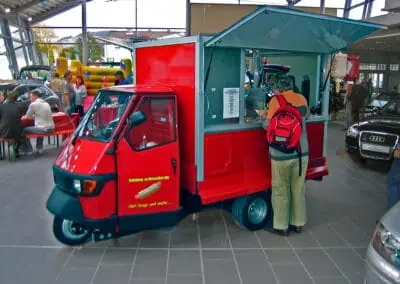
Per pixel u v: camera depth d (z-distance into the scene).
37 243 4.15
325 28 4.12
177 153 3.87
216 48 3.99
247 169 4.39
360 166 7.72
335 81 13.55
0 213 4.98
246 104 4.55
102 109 3.98
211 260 3.81
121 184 3.66
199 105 3.88
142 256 3.89
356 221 4.85
